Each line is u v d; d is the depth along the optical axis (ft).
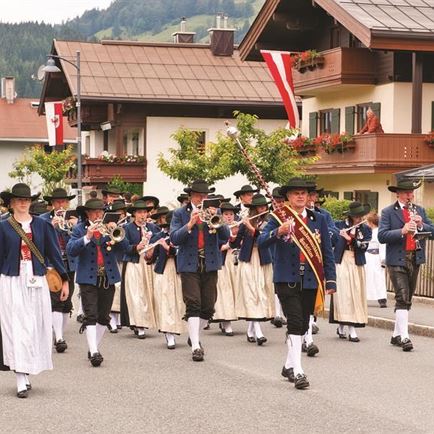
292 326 41.19
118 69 178.40
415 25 114.73
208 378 43.50
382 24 113.91
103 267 48.01
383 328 63.00
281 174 110.93
